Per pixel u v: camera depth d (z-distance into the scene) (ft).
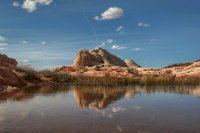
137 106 36.47
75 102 40.42
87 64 171.32
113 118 27.53
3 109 33.12
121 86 82.69
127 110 32.86
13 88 62.39
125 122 25.49
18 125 24.22
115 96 50.11
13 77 69.82
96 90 64.95
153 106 36.42
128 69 134.62
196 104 38.34
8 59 92.79
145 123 25.04
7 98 44.88
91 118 27.50
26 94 52.29
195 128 22.97
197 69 123.85
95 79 89.40
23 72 86.63
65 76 98.12
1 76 64.49
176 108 34.45
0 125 24.21
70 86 79.61
